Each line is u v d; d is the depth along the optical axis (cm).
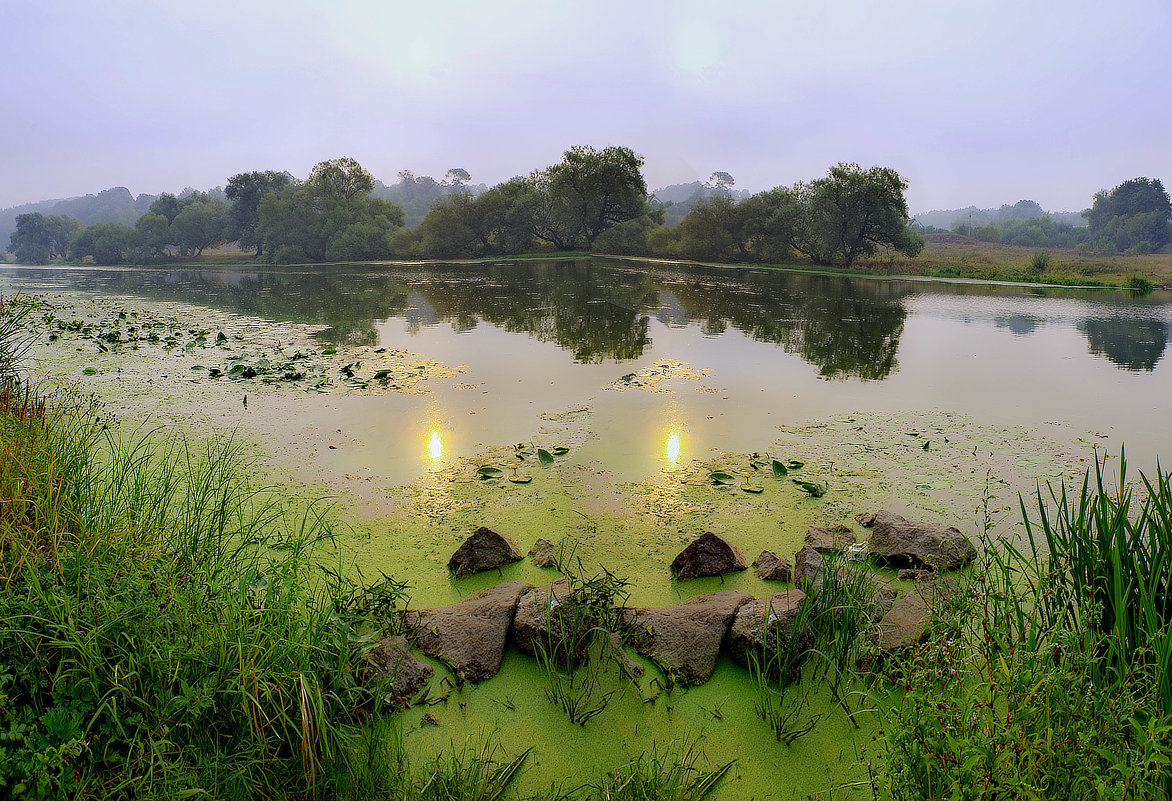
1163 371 1023
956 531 454
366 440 665
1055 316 1703
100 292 2258
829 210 3381
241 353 1096
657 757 293
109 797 234
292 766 267
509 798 272
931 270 3256
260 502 520
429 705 319
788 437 687
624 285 2403
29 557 301
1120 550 314
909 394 866
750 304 1867
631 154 4278
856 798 273
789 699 326
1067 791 222
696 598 398
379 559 446
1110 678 290
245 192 5497
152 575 315
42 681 253
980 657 323
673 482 572
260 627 279
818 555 425
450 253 4422
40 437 437
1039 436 693
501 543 443
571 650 341
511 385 894
